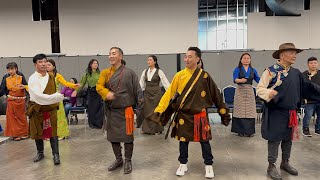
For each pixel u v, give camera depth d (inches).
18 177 135.5
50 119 146.6
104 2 306.8
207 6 319.9
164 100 127.3
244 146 177.3
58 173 139.3
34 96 138.2
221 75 285.9
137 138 202.1
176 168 142.4
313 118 246.7
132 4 305.9
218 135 205.5
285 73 118.5
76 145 187.8
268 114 123.3
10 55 315.9
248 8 306.3
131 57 288.8
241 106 196.2
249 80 194.1
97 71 235.8
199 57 123.7
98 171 140.6
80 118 285.6
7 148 185.0
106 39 309.9
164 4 303.6
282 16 295.9
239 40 316.2
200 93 123.2
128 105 134.8
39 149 158.6
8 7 311.1
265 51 280.4
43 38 312.5
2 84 203.6
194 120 124.0
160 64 287.6
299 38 297.3
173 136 131.5
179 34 304.7
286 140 129.6
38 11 311.4
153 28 306.2
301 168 138.6
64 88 251.6
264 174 132.3
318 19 293.7
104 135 213.9
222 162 149.1
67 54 311.9
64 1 308.5
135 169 142.2
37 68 141.2
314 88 122.3
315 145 176.1
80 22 309.3
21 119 203.9
